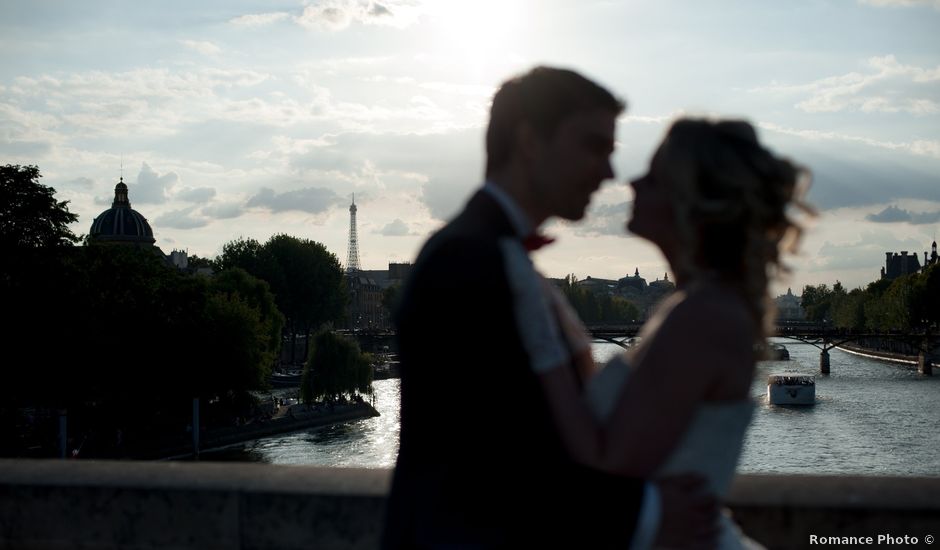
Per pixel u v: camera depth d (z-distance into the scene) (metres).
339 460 68.38
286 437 80.06
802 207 3.05
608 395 3.01
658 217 3.15
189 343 67.19
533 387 2.88
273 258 152.88
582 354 3.41
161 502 4.85
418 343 2.91
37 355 52.12
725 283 2.98
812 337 147.25
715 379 2.81
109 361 58.97
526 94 3.17
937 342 144.88
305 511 4.69
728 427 2.88
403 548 2.99
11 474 5.14
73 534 4.96
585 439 2.85
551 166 3.17
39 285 51.66
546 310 2.97
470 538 2.87
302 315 156.75
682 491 2.91
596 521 2.92
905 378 134.38
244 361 73.31
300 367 153.00
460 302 2.83
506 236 3.04
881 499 4.42
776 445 71.12
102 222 183.25
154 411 69.75
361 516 4.63
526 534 2.88
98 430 64.69
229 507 4.77
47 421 61.22
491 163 3.29
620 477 2.97
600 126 3.16
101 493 4.92
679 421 2.79
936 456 66.31
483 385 2.82
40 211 52.75
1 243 51.09
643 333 3.06
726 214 2.92
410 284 3.00
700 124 3.04
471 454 2.86
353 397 97.62
